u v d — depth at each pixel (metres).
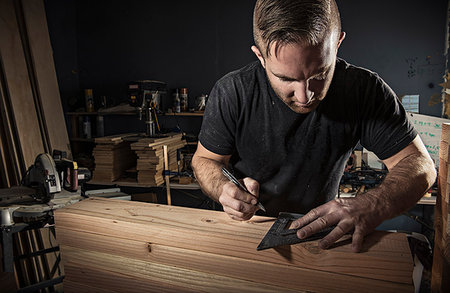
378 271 0.58
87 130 3.58
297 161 1.17
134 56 3.65
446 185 0.69
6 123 2.62
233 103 1.14
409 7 3.00
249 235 0.67
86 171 2.08
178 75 3.58
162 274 0.74
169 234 0.71
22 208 1.80
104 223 0.77
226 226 0.72
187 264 0.71
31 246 2.56
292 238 0.65
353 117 1.08
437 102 3.04
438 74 3.01
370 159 2.83
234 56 3.43
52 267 2.70
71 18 3.66
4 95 2.65
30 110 2.84
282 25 0.61
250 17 3.34
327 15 0.62
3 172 2.57
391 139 1.03
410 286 0.57
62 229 0.83
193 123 3.61
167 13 3.51
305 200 1.25
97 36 3.71
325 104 1.07
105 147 3.03
